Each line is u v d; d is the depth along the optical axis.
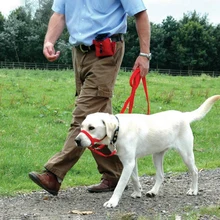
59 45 48.34
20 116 11.88
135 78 5.17
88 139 4.57
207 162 8.01
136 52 51.53
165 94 16.70
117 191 4.89
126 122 4.85
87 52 5.14
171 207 4.87
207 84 22.70
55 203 5.06
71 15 5.23
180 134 5.29
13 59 54.12
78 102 5.15
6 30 53.47
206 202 5.09
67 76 24.80
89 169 7.36
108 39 5.07
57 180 5.15
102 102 5.15
